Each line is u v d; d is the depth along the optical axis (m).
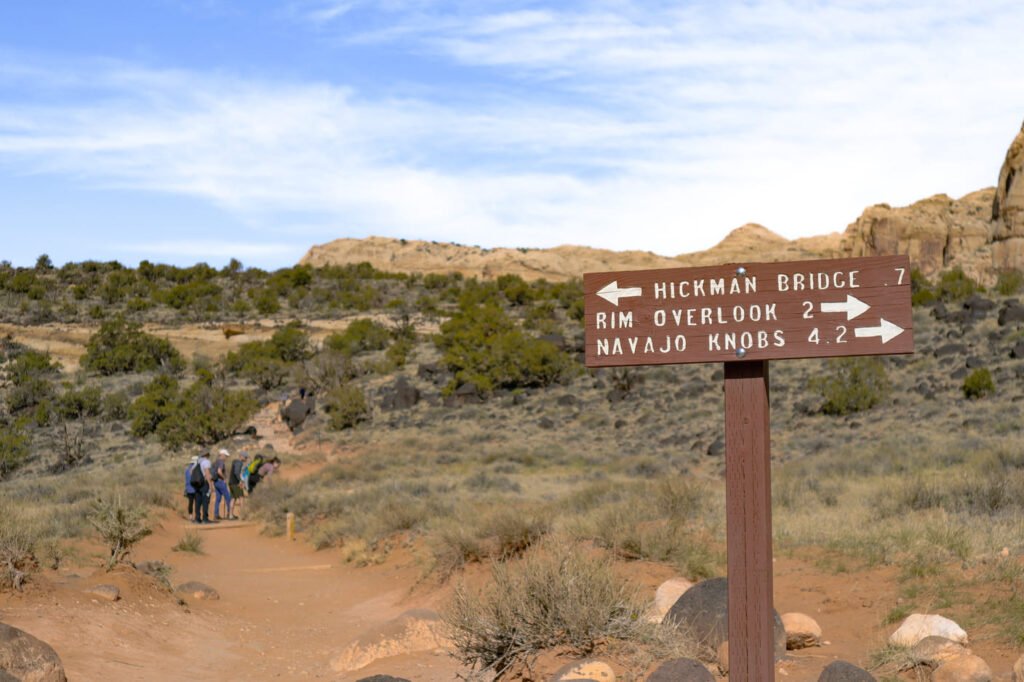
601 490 19.72
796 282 5.55
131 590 11.98
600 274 5.95
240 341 84.25
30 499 27.31
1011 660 7.50
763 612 5.45
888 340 5.36
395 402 53.59
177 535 22.20
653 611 9.02
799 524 13.64
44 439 52.19
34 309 95.12
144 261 117.62
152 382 55.19
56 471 44.31
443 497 24.25
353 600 15.02
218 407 49.47
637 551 12.83
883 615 9.25
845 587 10.40
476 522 15.99
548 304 83.75
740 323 5.64
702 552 12.46
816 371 48.38
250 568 18.47
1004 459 21.06
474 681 8.03
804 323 5.52
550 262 192.75
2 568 10.37
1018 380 39.53
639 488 19.45
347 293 106.44
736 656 5.48
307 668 10.01
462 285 119.62
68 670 8.34
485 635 8.14
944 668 6.94
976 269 79.69
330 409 52.03
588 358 5.94
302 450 46.22
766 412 5.61
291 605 14.52
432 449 42.25
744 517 5.54
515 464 36.94
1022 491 14.37
